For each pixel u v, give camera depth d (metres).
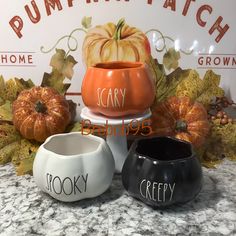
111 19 0.65
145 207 0.51
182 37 0.66
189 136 0.61
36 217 0.49
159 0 0.64
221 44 0.67
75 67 0.68
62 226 0.47
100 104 0.53
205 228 0.47
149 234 0.46
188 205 0.52
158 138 0.55
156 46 0.66
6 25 0.66
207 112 0.67
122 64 0.59
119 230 0.46
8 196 0.54
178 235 0.45
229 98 0.69
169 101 0.63
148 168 0.48
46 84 0.68
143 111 0.56
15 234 0.46
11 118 0.66
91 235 0.45
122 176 0.53
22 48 0.67
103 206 0.52
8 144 0.64
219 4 0.64
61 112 0.62
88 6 0.64
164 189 0.47
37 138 0.62
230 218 0.49
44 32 0.66
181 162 0.48
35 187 0.57
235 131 0.66
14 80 0.67
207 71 0.65
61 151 0.57
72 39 0.66
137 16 0.65
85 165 0.50
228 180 0.59
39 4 0.65
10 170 0.63
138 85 0.53
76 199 0.51
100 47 0.67
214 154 0.67
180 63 0.67
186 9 0.65
